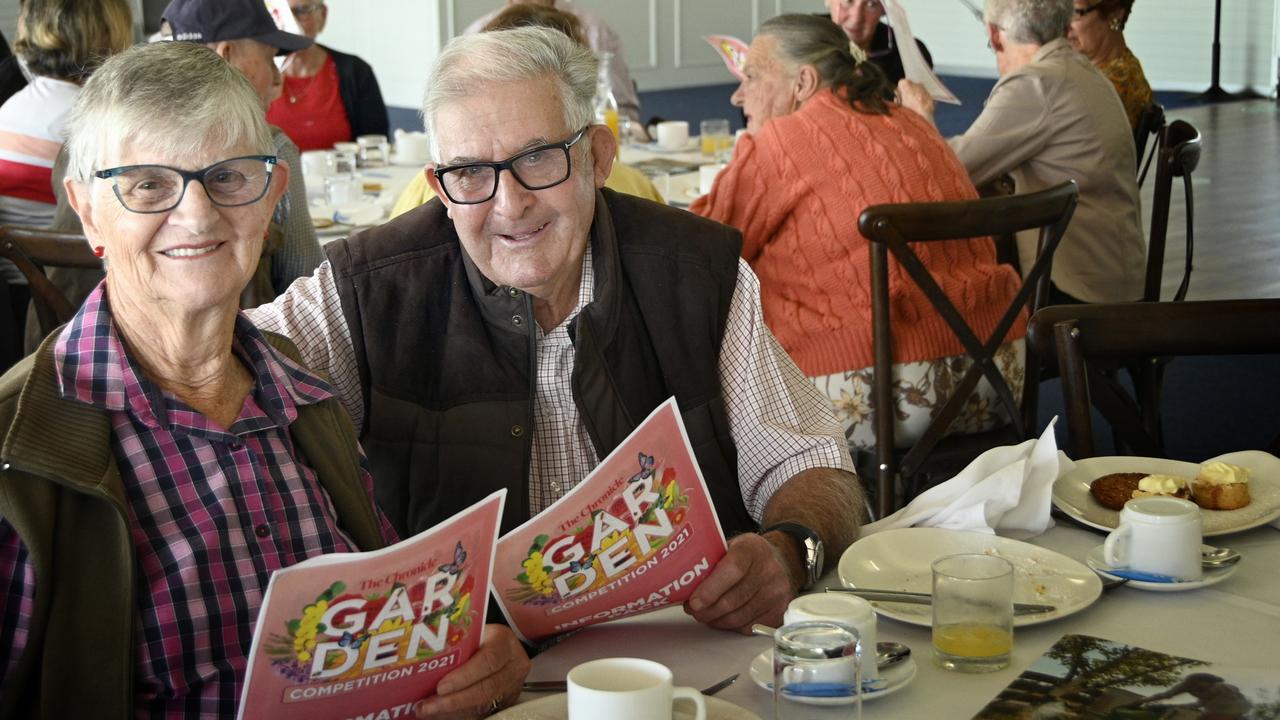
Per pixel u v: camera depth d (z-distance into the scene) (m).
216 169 1.16
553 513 1.20
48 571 1.08
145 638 1.16
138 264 1.17
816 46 2.57
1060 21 3.31
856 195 2.44
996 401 2.53
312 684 1.04
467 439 1.58
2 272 3.33
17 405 1.10
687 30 12.34
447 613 1.10
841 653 1.04
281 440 1.28
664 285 1.63
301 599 1.01
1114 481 1.53
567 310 1.59
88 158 1.16
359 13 11.52
